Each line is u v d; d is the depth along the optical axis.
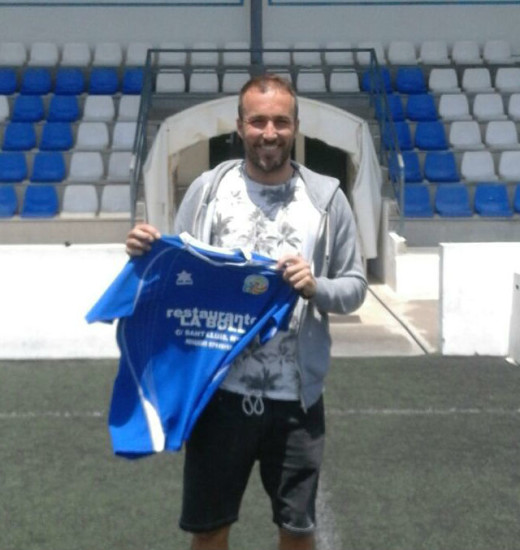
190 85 14.50
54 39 15.73
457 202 12.62
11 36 15.72
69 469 5.54
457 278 8.07
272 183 3.50
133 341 3.47
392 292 10.76
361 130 10.71
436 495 5.16
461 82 15.20
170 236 3.38
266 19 15.67
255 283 3.38
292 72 14.49
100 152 13.28
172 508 5.01
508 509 4.98
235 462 3.43
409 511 4.96
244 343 3.36
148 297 3.43
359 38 15.74
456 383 7.29
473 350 8.12
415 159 13.12
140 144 12.48
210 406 3.44
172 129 10.72
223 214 3.49
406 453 5.78
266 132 3.37
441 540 4.63
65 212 12.58
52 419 6.45
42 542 4.62
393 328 9.09
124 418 3.44
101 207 12.67
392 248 10.87
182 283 3.42
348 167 14.59
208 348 3.41
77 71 14.95
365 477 5.40
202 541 3.50
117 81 14.82
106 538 4.66
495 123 13.89
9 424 6.34
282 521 3.45
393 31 15.78
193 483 3.47
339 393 7.00
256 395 3.39
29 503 5.07
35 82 14.86
